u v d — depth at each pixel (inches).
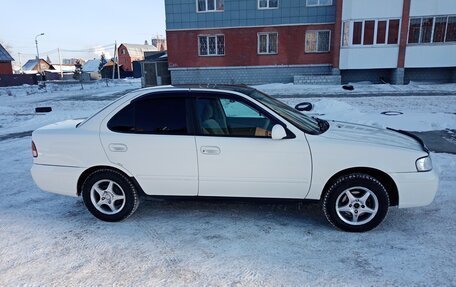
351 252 134.5
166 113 158.6
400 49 875.4
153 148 156.5
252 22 965.2
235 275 121.0
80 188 168.1
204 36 994.7
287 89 858.1
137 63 2217.0
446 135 327.0
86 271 125.3
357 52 896.3
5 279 121.3
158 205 185.6
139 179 160.9
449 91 730.2
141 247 141.6
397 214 167.3
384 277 118.2
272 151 149.5
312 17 937.5
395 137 160.6
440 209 171.0
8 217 172.6
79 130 163.0
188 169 156.3
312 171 148.5
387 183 150.6
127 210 163.9
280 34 963.3
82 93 1057.5
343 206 151.1
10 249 141.5
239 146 151.2
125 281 118.9
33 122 492.4
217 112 157.1
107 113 162.7
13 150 317.4
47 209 182.4
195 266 127.0
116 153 159.0
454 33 854.5
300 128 151.8
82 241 147.4
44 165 165.2
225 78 1017.5
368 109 503.8
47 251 139.7
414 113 452.4
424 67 890.7
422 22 860.0
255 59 991.0
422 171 144.9
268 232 152.4
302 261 128.9
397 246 138.0
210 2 968.3
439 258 128.7
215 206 182.5
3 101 880.9
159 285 116.3
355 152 145.6
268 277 119.5
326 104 482.6
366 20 872.9
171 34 1005.8
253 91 175.0
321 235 148.9
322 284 115.0
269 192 154.6
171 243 144.3
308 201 154.1
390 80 937.5
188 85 170.6
